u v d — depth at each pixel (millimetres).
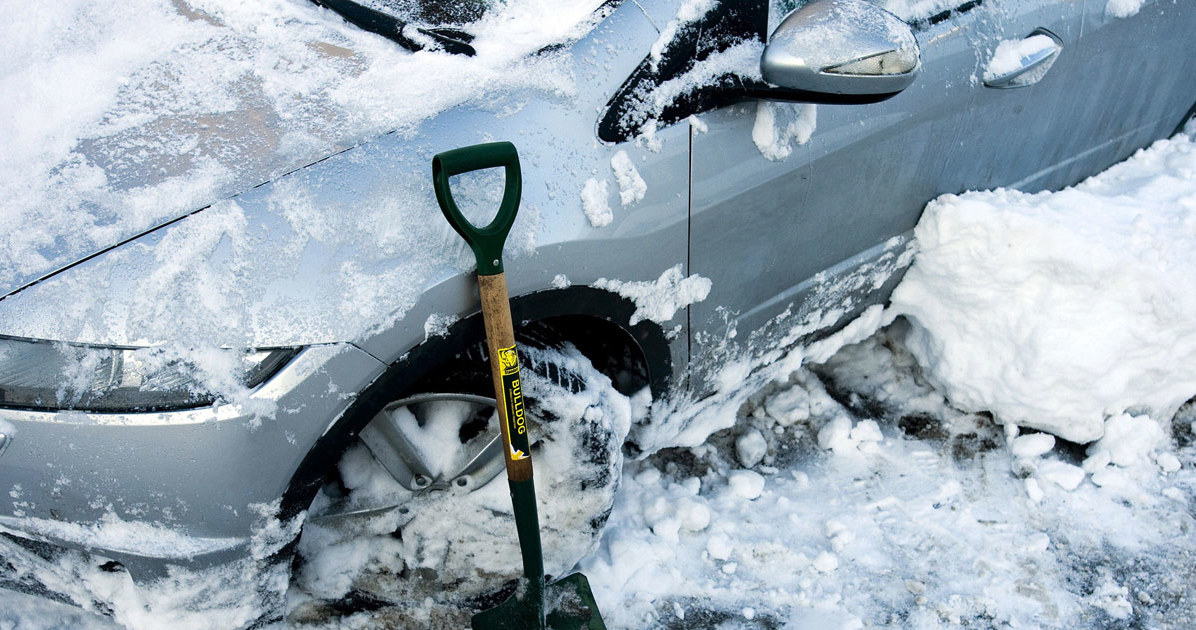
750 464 2621
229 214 1552
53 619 2027
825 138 2104
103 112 1737
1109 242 2396
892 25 1812
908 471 2607
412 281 1609
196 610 1659
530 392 1820
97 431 1514
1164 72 2949
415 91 1739
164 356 1498
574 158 1768
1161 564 2326
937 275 2496
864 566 2318
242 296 1521
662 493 2482
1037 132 2615
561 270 1759
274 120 1695
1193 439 2693
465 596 2064
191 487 1552
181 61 1839
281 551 1683
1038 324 2414
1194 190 2762
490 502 1917
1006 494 2535
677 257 1945
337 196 1594
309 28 1914
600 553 2297
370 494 1862
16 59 1848
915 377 2850
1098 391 2469
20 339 1506
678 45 1877
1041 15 2457
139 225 1549
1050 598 2232
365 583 2004
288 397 1547
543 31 1854
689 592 2236
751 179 2006
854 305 2508
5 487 1565
